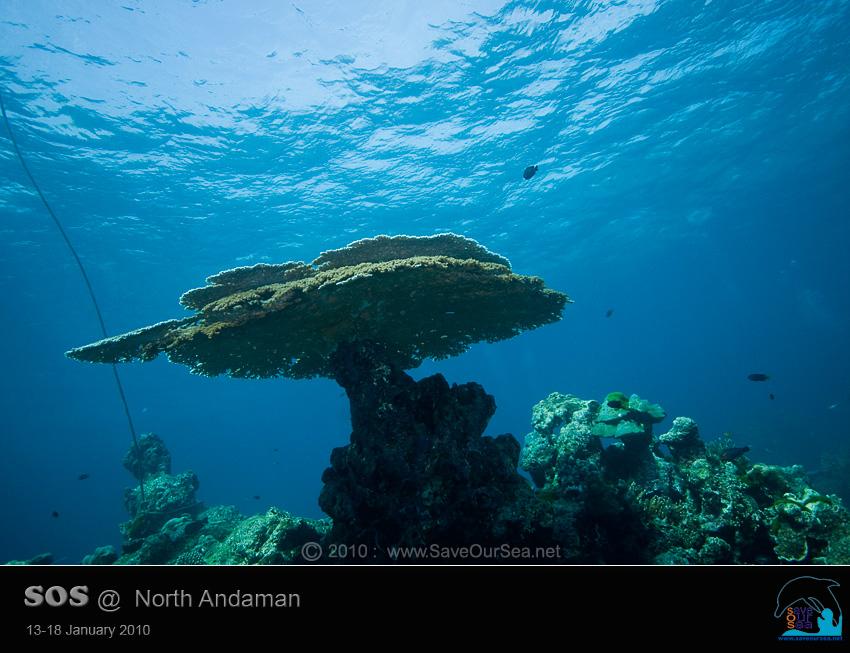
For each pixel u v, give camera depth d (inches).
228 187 810.8
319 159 768.9
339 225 1021.8
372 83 629.6
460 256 327.9
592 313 3107.8
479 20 561.0
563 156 901.2
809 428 1322.6
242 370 301.0
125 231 910.4
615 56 651.5
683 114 831.7
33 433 4018.2
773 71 750.5
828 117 956.6
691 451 353.1
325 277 238.4
